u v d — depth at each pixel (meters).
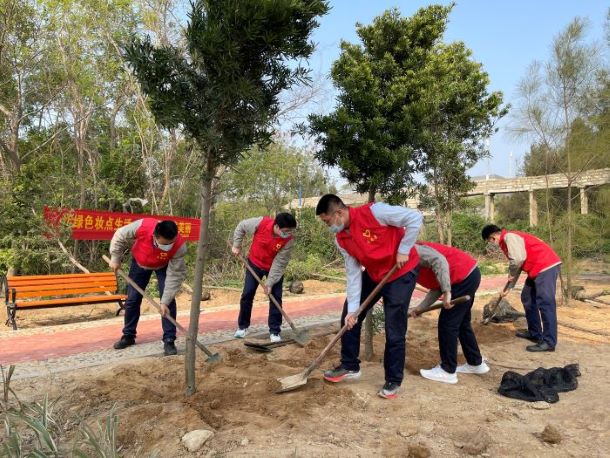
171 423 3.54
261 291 12.30
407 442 3.37
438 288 4.84
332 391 4.28
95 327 8.04
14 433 3.04
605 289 11.55
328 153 5.51
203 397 4.09
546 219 10.18
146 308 10.59
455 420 3.80
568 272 9.55
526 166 10.57
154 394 4.28
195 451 3.18
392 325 4.25
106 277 9.45
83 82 12.16
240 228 6.61
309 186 17.80
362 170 5.62
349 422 3.70
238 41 3.42
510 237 6.44
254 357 5.62
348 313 4.42
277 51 3.53
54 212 11.09
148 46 3.60
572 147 9.47
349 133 5.35
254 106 3.64
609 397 4.29
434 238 18.53
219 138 3.57
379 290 4.29
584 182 10.82
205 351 5.20
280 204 17.00
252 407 3.92
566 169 9.76
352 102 5.57
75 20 12.00
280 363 5.42
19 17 11.93
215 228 14.61
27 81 13.34
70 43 12.16
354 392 4.26
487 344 6.36
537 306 6.42
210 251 14.56
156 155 14.27
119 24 12.51
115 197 12.98
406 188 6.22
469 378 4.95
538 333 6.51
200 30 3.47
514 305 9.11
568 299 9.60
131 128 14.25
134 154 13.94
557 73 9.31
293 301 10.64
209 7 3.47
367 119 5.42
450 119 10.30
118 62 12.38
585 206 10.94
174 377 4.77
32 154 13.37
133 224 5.97
